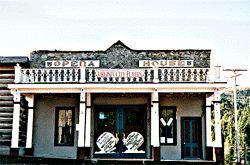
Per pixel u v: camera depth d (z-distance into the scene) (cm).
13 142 1545
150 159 1592
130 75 1580
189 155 1688
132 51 1830
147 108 1700
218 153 1539
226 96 5547
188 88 1563
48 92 1580
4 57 1848
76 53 1842
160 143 1688
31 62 1842
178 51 1820
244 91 5978
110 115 1705
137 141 1683
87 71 1792
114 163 1567
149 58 1822
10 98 1814
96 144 1680
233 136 4212
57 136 1706
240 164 1895
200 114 1703
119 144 1684
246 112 4422
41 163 1513
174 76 1591
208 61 1806
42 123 1712
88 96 1658
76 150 1686
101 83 1544
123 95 1709
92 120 1691
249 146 3988
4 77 1845
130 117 1705
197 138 1698
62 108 1722
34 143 1695
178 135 1689
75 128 1702
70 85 1550
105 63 1825
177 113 1702
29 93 1677
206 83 1538
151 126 1675
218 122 1548
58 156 1683
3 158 1521
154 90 1563
